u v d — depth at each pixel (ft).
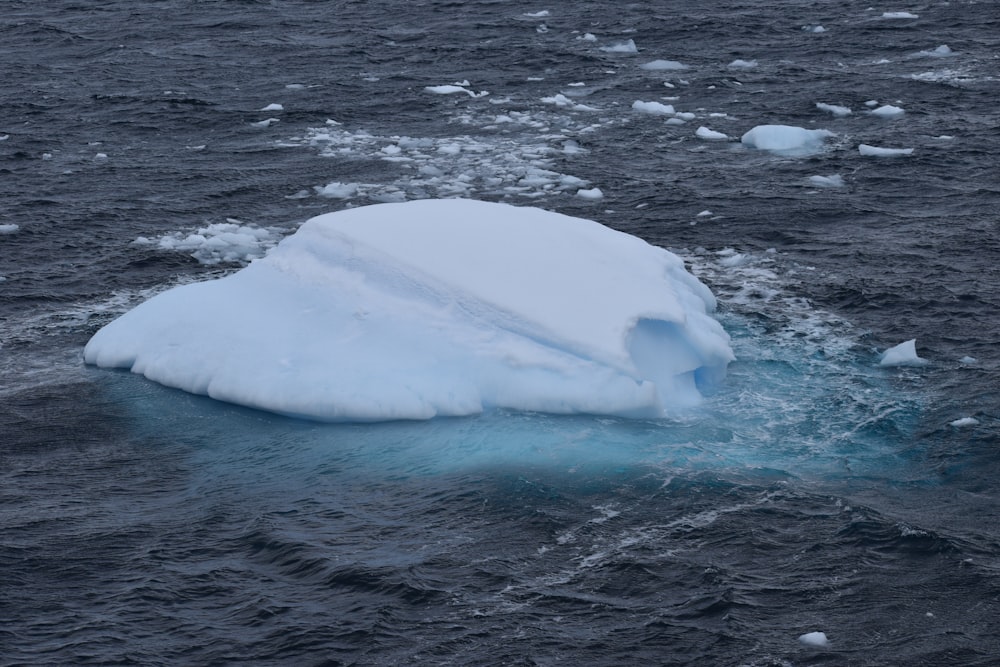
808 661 44.45
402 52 155.12
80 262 87.86
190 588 49.98
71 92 136.67
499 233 73.36
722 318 77.36
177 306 73.92
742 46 155.12
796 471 59.21
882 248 88.58
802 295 80.79
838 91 132.46
